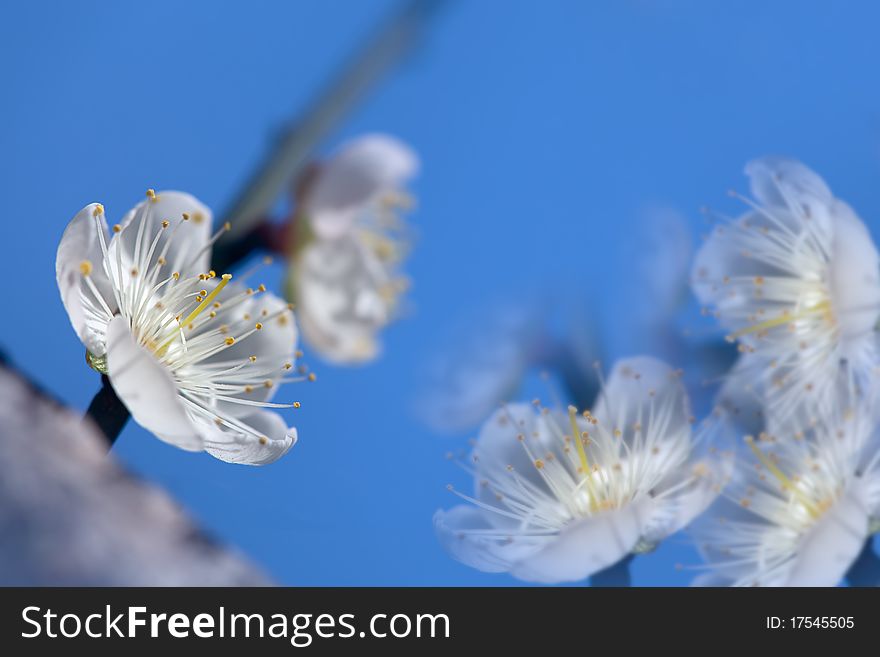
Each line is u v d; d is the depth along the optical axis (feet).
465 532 0.95
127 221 0.89
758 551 0.95
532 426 0.96
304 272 0.95
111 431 0.89
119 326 0.87
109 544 0.85
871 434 0.95
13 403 0.88
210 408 0.91
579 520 0.94
